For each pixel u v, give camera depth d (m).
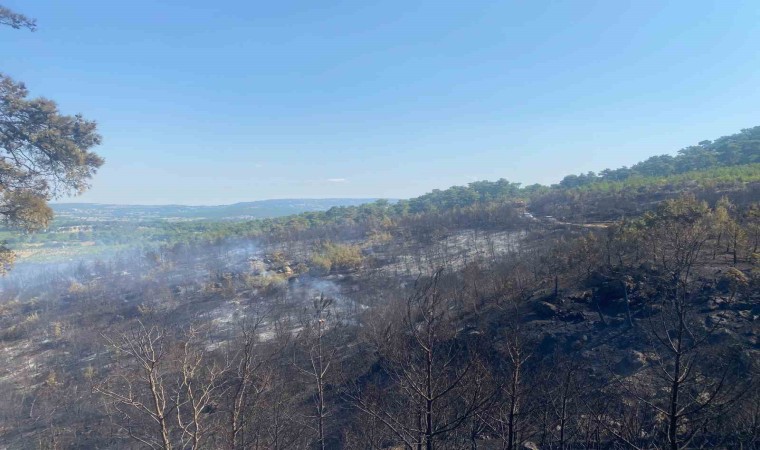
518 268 41.59
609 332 29.34
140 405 13.41
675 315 16.48
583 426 16.91
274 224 127.12
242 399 14.80
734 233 33.88
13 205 13.95
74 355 45.12
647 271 34.00
